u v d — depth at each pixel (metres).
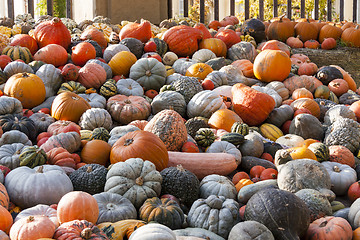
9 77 7.54
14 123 5.99
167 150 5.82
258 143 6.15
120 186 4.58
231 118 6.79
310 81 8.93
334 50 11.99
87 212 3.81
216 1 13.27
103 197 4.34
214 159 5.59
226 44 10.75
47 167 4.80
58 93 7.54
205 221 4.26
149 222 4.17
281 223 3.89
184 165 5.51
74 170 5.12
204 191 4.96
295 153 5.76
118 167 4.72
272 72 8.77
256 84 8.82
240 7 24.08
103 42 9.80
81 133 6.23
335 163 5.84
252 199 4.17
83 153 5.57
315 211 4.37
